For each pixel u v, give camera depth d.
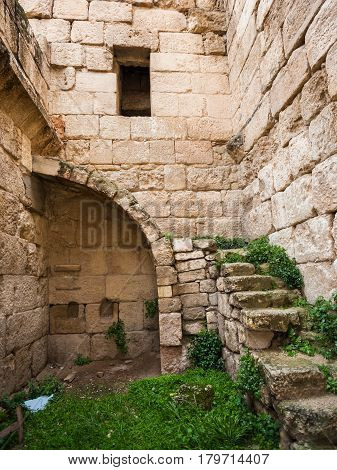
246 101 5.14
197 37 6.07
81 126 5.44
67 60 5.59
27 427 2.92
